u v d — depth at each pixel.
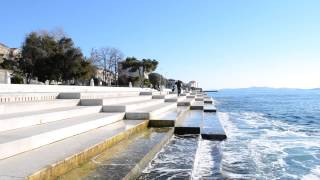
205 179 8.88
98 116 13.58
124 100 22.08
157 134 13.52
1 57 56.59
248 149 13.19
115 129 12.29
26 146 7.71
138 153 9.50
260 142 14.91
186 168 9.31
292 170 10.07
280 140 15.59
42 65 47.34
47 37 50.09
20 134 8.20
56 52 48.75
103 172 7.40
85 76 51.66
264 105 54.19
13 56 55.78
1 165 6.44
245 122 24.58
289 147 13.73
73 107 14.70
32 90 18.67
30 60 47.44
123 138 11.73
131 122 14.77
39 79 48.91
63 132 9.64
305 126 22.08
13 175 5.79
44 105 13.18
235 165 10.61
